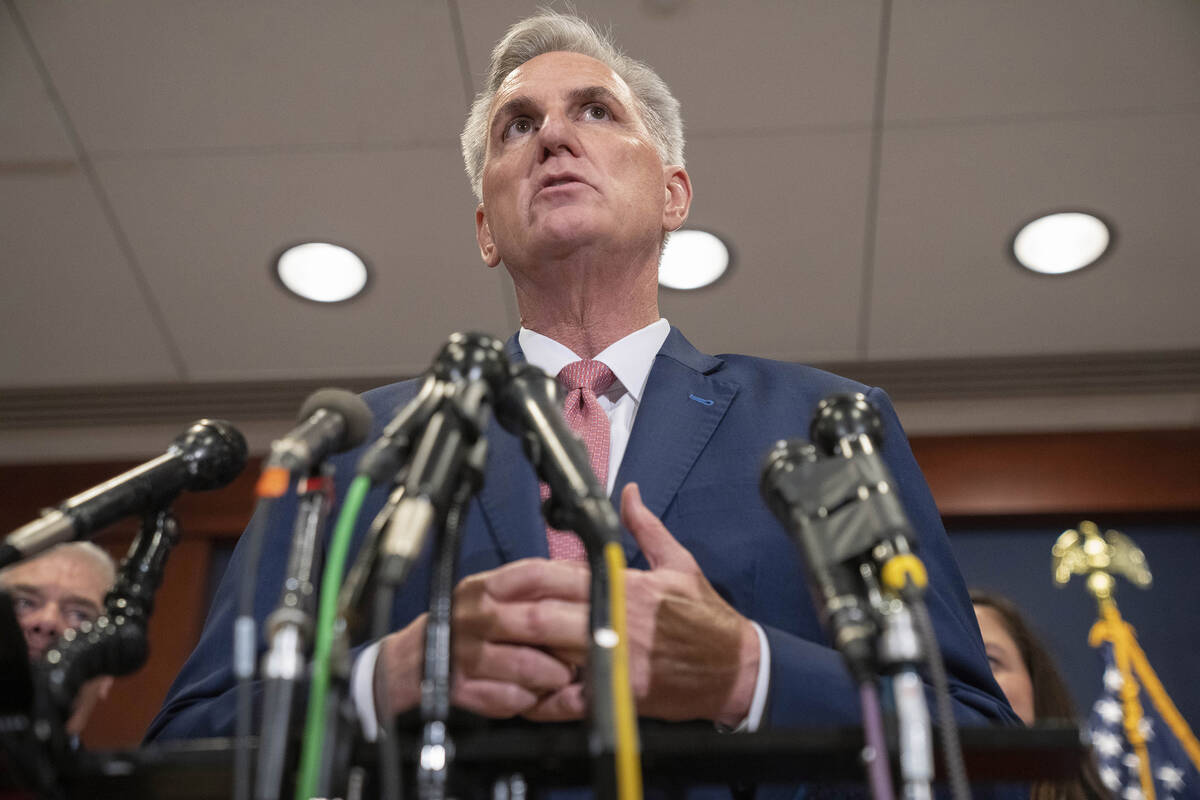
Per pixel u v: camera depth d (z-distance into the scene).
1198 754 3.03
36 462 4.25
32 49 3.01
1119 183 3.35
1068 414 4.16
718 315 3.82
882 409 1.52
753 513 1.39
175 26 2.96
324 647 0.82
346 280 3.68
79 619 2.61
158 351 3.97
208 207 3.44
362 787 0.92
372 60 3.04
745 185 3.37
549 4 2.93
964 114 3.16
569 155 1.71
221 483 1.16
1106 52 3.00
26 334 3.90
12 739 0.90
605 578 0.89
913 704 0.79
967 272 3.66
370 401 1.62
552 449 0.94
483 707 1.06
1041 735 0.90
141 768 0.91
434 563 0.89
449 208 3.44
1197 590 3.96
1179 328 3.88
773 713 1.12
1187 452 4.10
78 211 3.45
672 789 0.98
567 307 1.71
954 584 1.40
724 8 2.92
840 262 3.62
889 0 2.89
